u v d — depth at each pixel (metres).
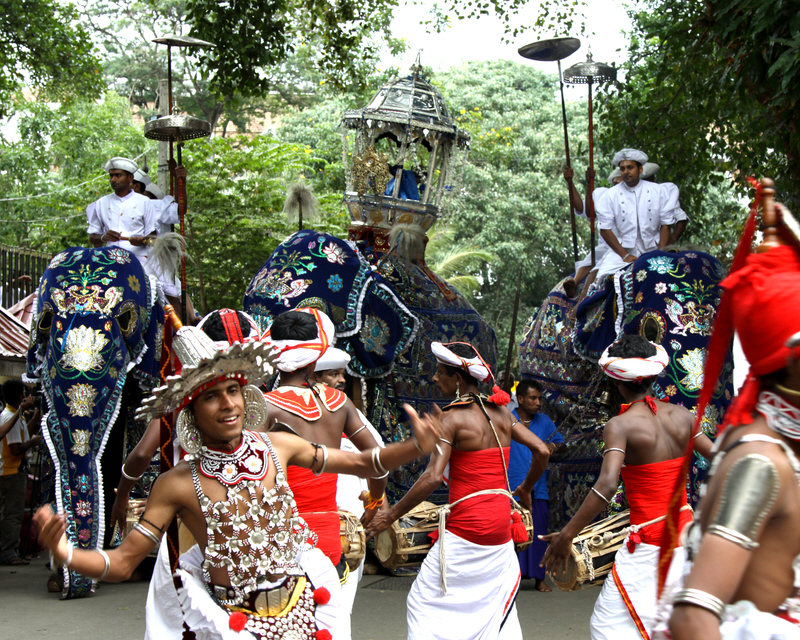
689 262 6.82
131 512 7.00
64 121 23.69
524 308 25.14
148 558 7.47
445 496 7.79
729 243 15.03
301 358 3.97
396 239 7.81
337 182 21.78
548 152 24.53
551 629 5.91
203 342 2.95
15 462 8.80
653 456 4.14
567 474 7.87
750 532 1.79
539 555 7.40
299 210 8.43
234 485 2.74
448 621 4.43
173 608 3.21
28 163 23.17
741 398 1.97
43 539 2.45
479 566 4.45
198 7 11.76
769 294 1.92
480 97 25.25
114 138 24.38
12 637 5.36
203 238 17.31
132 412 7.40
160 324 7.06
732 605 1.90
